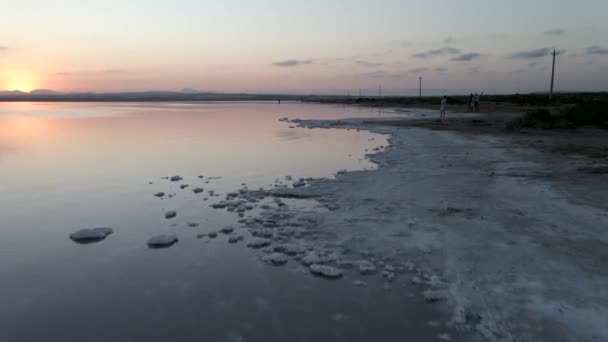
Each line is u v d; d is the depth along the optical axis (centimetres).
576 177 1069
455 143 1831
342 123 3178
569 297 489
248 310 489
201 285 551
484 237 682
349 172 1248
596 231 688
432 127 2603
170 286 549
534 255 605
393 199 925
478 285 529
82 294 530
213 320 469
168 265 614
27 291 538
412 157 1493
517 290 511
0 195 1014
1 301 512
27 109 6875
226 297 520
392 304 499
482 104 6131
